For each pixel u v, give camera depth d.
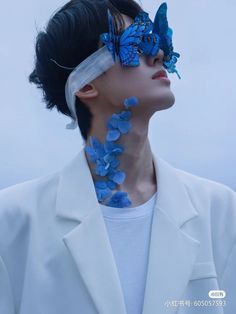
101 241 1.23
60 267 1.22
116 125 1.29
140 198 1.33
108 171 1.31
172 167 1.42
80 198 1.29
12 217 1.29
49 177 1.40
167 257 1.23
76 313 1.18
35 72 1.52
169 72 1.33
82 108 1.39
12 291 1.26
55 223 1.27
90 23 1.34
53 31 1.39
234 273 1.31
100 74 1.30
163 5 1.33
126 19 1.36
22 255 1.28
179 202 1.32
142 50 1.27
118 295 1.17
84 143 1.42
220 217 1.36
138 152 1.32
